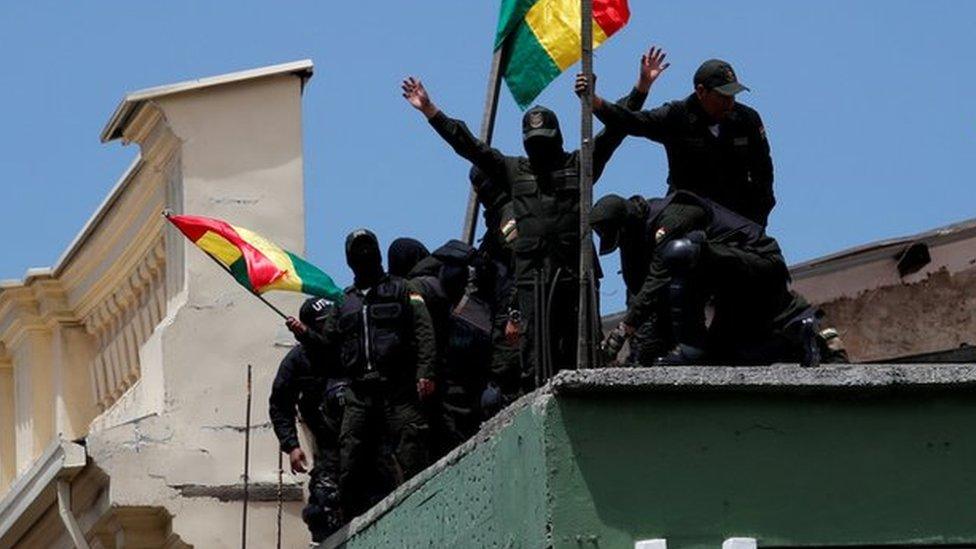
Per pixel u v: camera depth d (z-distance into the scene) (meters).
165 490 26.75
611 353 17.59
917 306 24.45
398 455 21.12
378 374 21.14
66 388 30.88
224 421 27.08
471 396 21.47
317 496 23.45
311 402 23.77
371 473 21.36
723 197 18.25
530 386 19.19
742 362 16.98
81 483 27.27
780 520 14.78
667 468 14.72
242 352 27.27
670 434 14.76
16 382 32.25
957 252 24.39
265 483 26.97
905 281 24.52
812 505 14.84
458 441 21.36
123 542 27.09
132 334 29.34
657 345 17.45
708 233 17.09
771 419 14.88
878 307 24.55
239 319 27.33
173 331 27.14
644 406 14.76
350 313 21.33
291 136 27.69
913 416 15.04
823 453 14.91
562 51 21.53
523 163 19.72
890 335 24.47
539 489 14.73
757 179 18.39
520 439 15.20
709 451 14.77
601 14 21.48
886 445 14.98
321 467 23.55
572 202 19.39
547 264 19.23
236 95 27.58
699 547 14.66
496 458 15.71
